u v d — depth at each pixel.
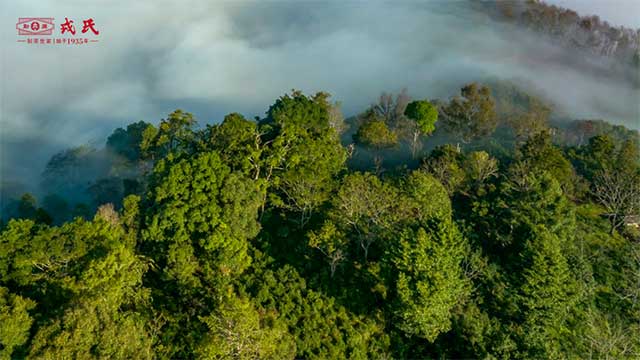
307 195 61.56
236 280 52.78
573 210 62.72
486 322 50.12
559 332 52.47
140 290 45.78
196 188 53.84
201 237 53.03
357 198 57.78
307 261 57.22
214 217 52.84
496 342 47.69
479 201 68.06
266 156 64.06
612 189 76.75
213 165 55.53
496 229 61.56
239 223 54.38
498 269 56.94
